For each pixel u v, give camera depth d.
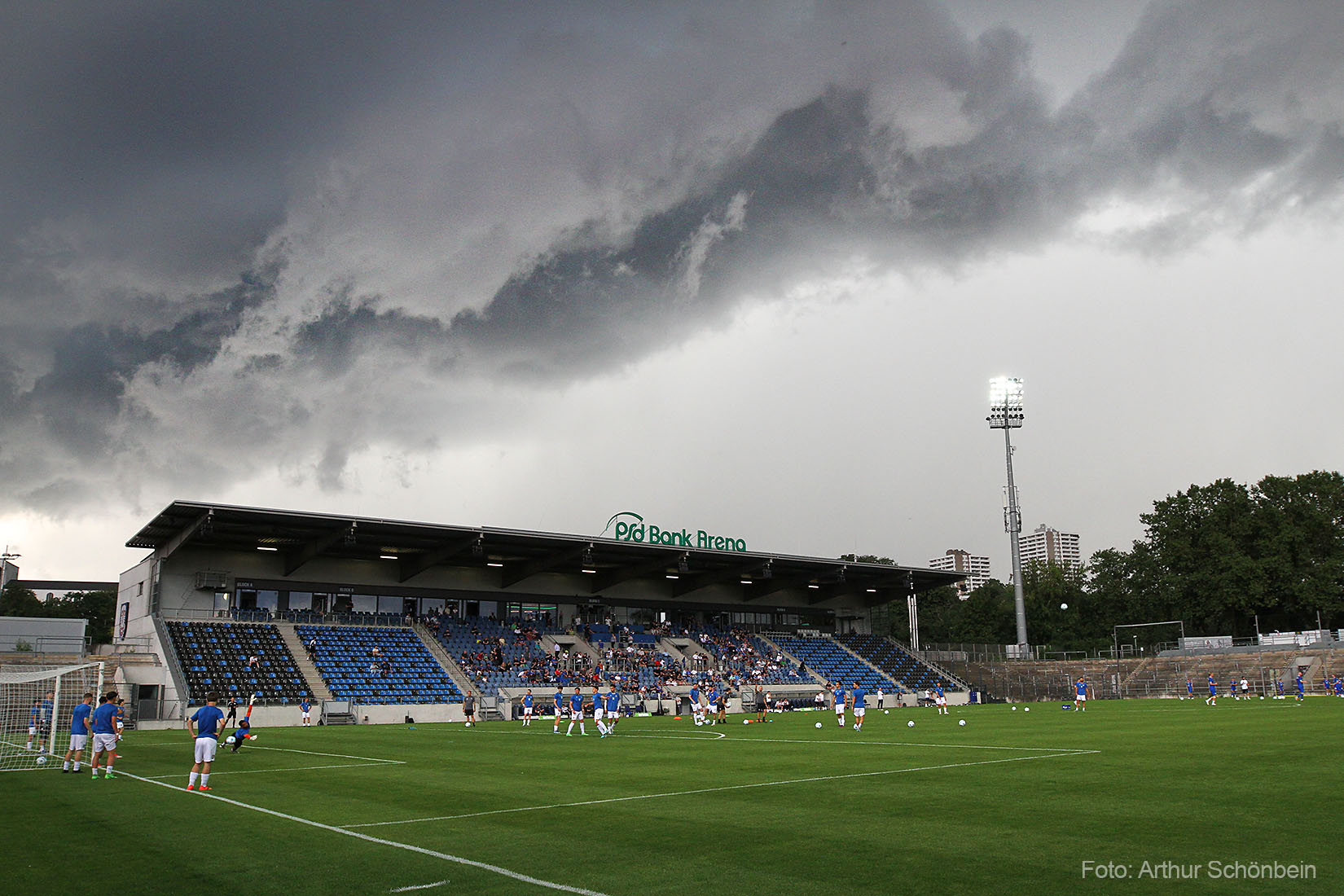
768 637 88.94
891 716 56.78
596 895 10.78
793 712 67.19
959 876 11.48
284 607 67.88
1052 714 54.97
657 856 12.98
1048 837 13.92
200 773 22.45
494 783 22.36
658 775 23.88
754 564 79.38
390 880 11.63
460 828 15.48
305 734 44.78
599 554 73.69
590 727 49.69
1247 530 97.69
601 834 14.81
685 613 87.25
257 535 62.62
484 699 62.72
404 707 59.22
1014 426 95.75
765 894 10.73
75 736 24.77
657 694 69.38
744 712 67.56
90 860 12.95
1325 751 26.62
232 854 13.35
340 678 60.69
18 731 46.66
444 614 74.50
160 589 63.38
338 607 69.94
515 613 78.19
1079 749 29.02
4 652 59.84
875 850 13.21
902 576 90.19
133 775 24.28
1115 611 118.31
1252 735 33.56
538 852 13.34
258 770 25.97
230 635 61.69
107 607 112.00
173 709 53.19
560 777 23.56
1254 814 15.67
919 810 16.92
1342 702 61.00
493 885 11.33
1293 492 97.44
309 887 11.28
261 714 54.50
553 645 75.31
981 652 95.88
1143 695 85.38
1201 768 22.83
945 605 149.12
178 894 11.02
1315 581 93.12
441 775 24.23
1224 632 104.44
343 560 70.69
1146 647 104.56
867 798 18.59
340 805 18.48
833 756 28.56
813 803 18.03
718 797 19.25
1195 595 101.00
